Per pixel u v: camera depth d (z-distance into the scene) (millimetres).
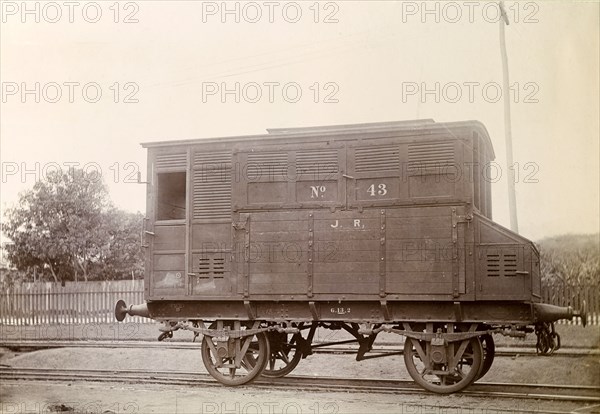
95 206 16844
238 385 10492
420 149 9742
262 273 10219
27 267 16562
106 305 16625
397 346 14133
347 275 9797
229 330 10508
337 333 15875
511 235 9234
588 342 12695
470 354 9695
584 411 8523
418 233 9570
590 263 13438
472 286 9281
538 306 9383
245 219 10406
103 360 13570
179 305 10875
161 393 10062
